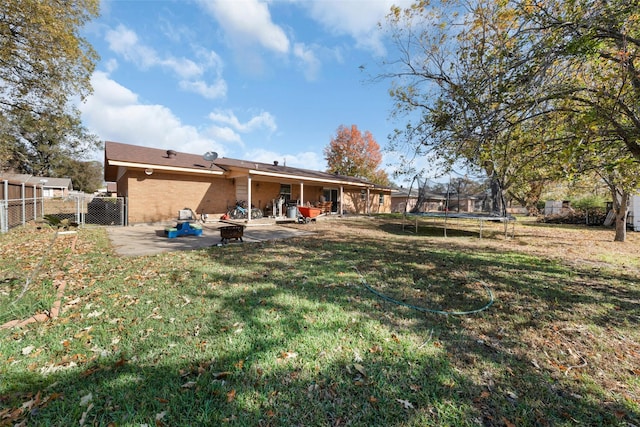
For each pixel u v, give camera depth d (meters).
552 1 3.43
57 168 33.38
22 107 11.75
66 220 2.88
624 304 3.48
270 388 1.90
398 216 19.84
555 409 1.77
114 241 7.30
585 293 3.87
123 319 2.83
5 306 2.98
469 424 1.64
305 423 1.63
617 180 6.33
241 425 1.60
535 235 10.63
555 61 3.47
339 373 2.07
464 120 4.52
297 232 9.91
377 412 1.72
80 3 9.76
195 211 12.92
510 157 4.59
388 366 2.16
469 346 2.49
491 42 4.54
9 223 8.73
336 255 5.99
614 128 3.84
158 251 6.12
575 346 2.52
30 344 2.33
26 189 10.70
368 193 21.06
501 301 3.54
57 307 3.01
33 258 5.07
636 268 5.27
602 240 9.30
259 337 2.53
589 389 1.96
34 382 1.90
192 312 3.02
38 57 9.56
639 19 3.05
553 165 4.39
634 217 12.87
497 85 3.84
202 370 2.05
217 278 4.20
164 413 1.66
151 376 1.99
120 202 11.12
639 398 1.87
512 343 2.55
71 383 1.90
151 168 11.09
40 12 8.36
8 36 8.82
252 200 14.87
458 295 3.74
